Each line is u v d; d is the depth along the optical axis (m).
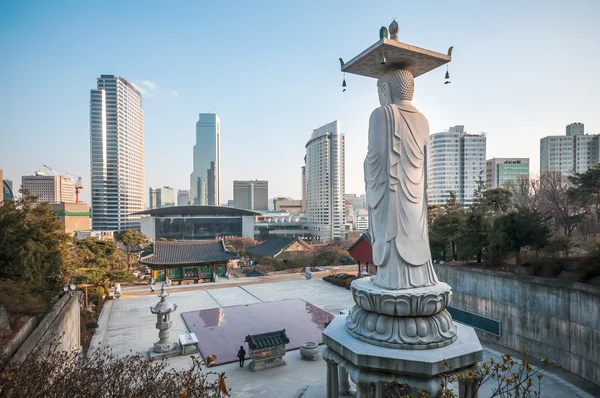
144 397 12.21
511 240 31.91
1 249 27.36
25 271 26.98
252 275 71.06
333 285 57.47
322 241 168.25
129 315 41.66
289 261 81.19
